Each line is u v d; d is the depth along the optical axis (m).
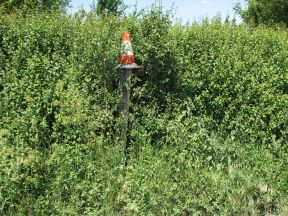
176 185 3.76
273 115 5.46
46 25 5.59
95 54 4.84
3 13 6.71
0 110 4.56
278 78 5.79
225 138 5.14
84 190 3.67
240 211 3.86
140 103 4.98
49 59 5.26
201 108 5.38
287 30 10.68
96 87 4.75
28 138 3.98
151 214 3.58
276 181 4.25
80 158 3.87
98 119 4.40
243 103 5.45
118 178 3.83
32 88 4.54
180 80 5.17
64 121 4.07
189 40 5.66
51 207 3.50
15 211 3.52
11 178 3.50
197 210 3.74
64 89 4.63
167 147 4.45
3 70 5.13
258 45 6.49
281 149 5.08
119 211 3.72
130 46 4.59
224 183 3.92
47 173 3.74
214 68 5.44
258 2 18.44
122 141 4.29
